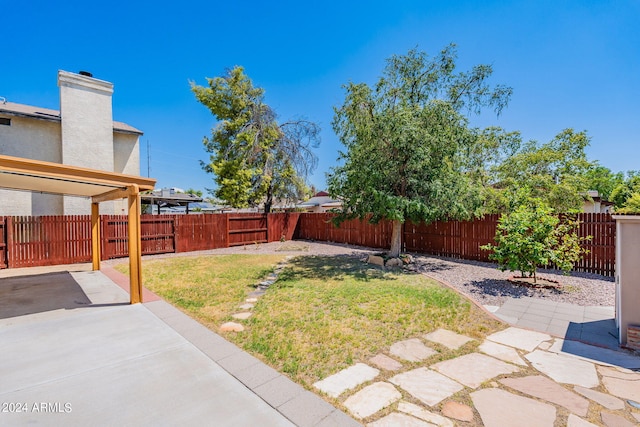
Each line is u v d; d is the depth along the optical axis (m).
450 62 9.00
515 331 4.49
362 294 6.07
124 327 4.50
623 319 3.95
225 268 9.24
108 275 8.24
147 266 9.61
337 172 9.44
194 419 2.50
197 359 3.54
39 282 7.44
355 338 4.14
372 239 13.97
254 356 3.65
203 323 4.72
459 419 2.52
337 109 8.83
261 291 6.62
